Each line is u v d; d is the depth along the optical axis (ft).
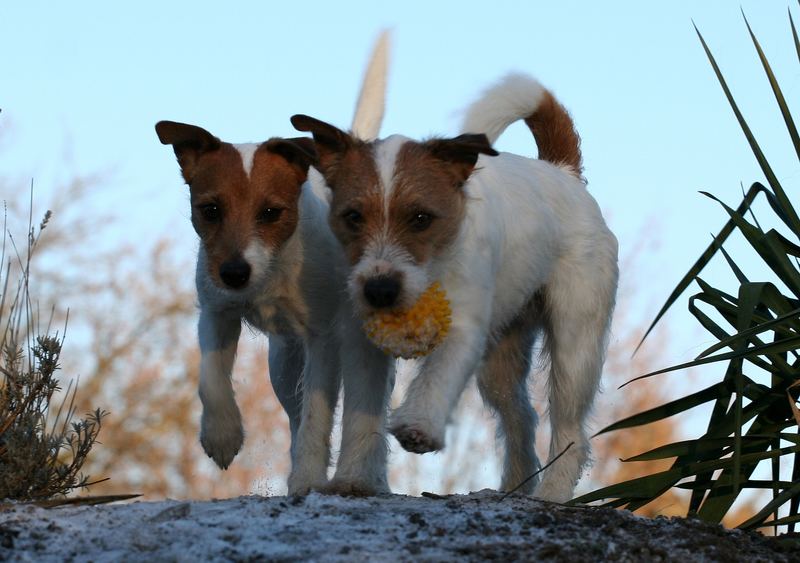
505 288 28.84
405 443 23.31
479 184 27.58
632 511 24.36
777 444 24.82
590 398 30.99
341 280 27.22
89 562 17.58
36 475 25.48
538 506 23.34
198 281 29.48
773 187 26.48
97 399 72.90
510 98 32.22
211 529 19.06
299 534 18.88
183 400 74.33
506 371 32.55
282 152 28.94
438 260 25.05
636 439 72.02
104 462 72.18
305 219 28.96
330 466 28.99
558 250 30.71
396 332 23.53
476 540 18.83
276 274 28.66
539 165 31.50
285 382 32.71
